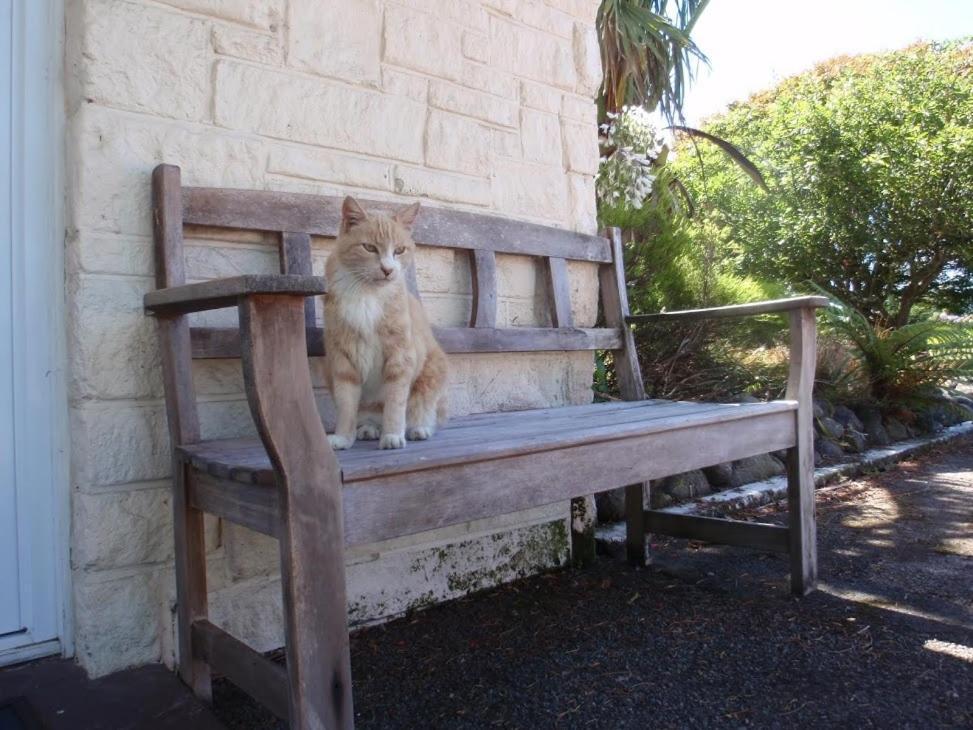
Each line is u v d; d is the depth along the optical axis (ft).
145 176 6.06
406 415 6.19
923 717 5.40
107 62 5.87
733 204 32.37
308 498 4.05
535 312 9.48
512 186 9.27
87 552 5.63
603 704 5.64
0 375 5.61
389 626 7.32
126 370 5.87
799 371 8.20
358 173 7.63
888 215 28.84
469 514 5.01
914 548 10.19
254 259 6.81
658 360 14.85
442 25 8.51
